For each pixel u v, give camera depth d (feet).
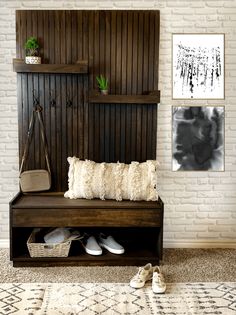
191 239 11.91
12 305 8.23
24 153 11.33
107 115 11.39
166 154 11.68
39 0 11.13
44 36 11.14
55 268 10.21
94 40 11.19
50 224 10.03
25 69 10.53
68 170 11.53
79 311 8.02
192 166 11.71
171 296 8.73
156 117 11.39
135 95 10.75
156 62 11.27
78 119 11.39
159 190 11.79
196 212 11.88
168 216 11.87
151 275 9.65
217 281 9.58
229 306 8.31
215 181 11.79
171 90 11.47
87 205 10.03
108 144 11.48
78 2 11.17
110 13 11.13
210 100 11.53
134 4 11.21
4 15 11.14
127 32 11.19
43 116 11.35
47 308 8.13
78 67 10.62
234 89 11.51
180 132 11.60
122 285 9.25
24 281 9.43
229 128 11.63
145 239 11.90
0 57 11.27
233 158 11.73
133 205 10.08
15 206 9.93
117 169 10.54
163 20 11.28
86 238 11.34
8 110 11.44
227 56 11.41
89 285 9.21
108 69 11.28
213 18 11.29
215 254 11.39
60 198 10.78
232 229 11.91
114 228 11.89
